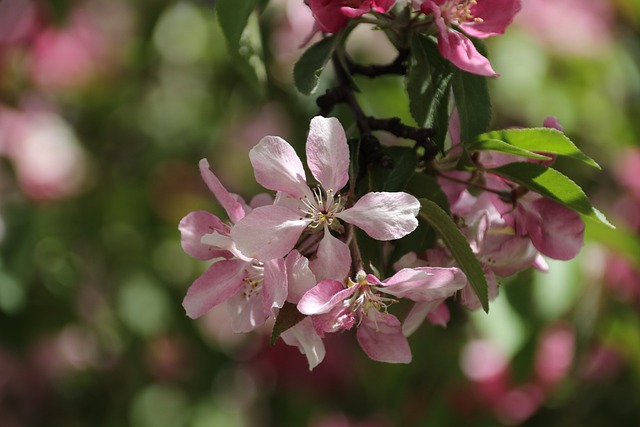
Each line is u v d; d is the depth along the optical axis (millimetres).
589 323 873
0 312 975
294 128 933
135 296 1023
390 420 980
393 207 604
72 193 1038
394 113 886
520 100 913
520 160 638
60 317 993
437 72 638
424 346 921
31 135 1033
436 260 628
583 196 629
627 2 958
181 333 1043
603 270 863
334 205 610
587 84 927
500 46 901
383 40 964
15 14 1053
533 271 820
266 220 605
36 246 979
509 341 819
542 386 936
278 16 911
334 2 633
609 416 952
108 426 1046
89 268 1022
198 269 1039
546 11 917
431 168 643
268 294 606
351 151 627
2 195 1017
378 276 621
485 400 945
